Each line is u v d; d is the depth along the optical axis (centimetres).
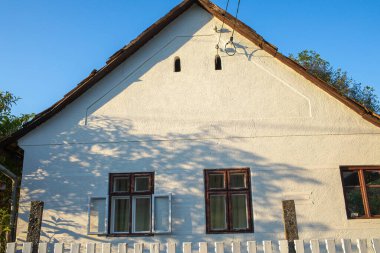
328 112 1089
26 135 1092
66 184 1051
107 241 1002
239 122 1084
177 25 1179
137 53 1153
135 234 1005
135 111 1102
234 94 1109
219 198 1043
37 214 734
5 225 1107
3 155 1195
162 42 1164
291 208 706
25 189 1050
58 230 1017
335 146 1063
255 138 1070
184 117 1093
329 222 1009
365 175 1064
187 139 1074
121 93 1119
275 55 1123
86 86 1102
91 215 1032
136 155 1068
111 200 1043
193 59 1145
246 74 1126
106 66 1106
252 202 1023
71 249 641
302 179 1038
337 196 1027
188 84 1122
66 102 1096
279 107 1095
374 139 1070
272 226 1004
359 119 1083
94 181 1052
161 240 1000
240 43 1153
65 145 1081
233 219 1021
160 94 1116
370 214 1019
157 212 1027
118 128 1090
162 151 1067
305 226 1005
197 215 1016
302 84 1112
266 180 1038
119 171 1056
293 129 1075
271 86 1113
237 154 1059
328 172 1044
